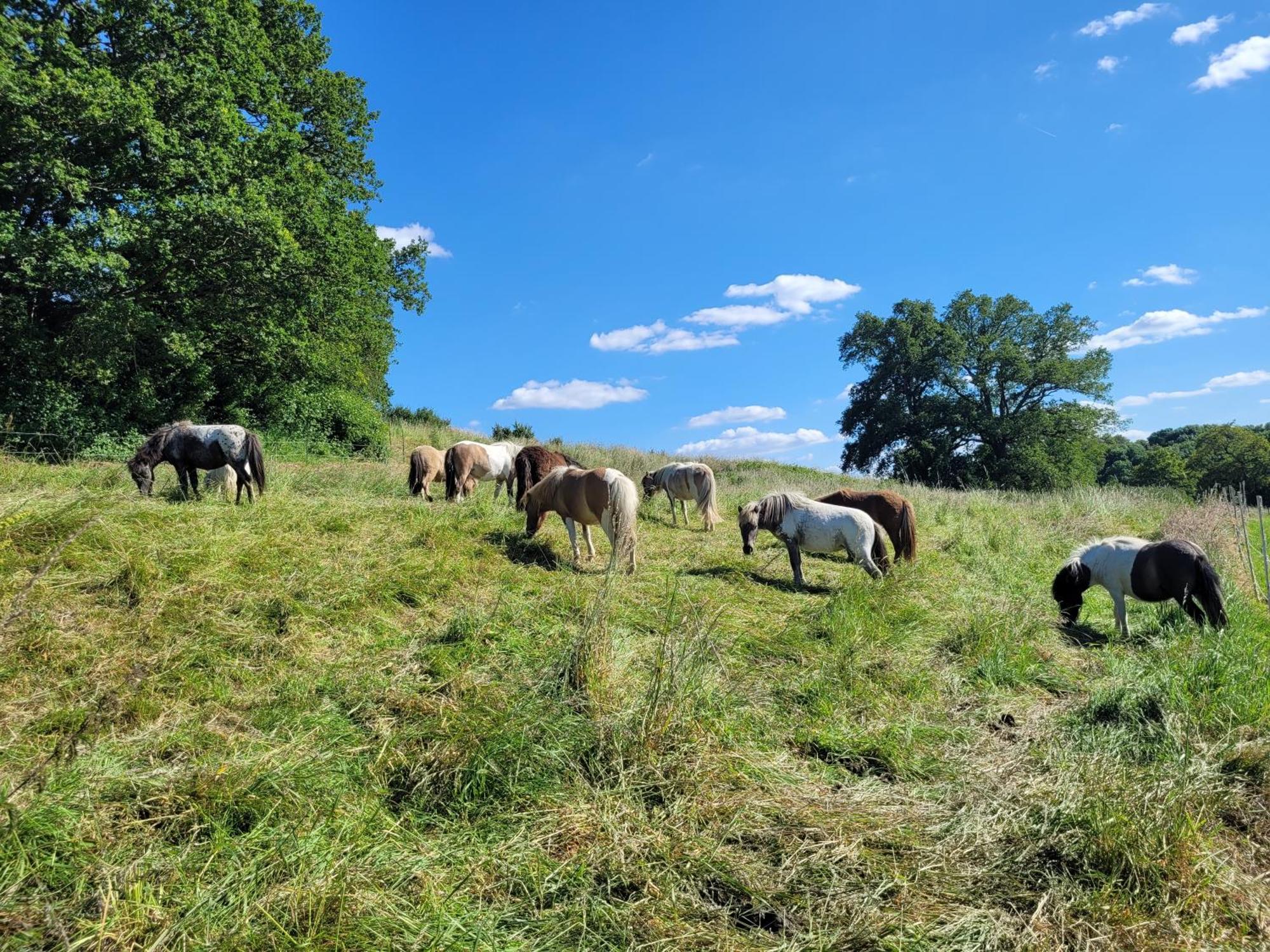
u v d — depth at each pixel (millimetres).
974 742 4086
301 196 15602
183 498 8555
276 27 17891
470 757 3266
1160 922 2531
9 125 11547
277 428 18250
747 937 2441
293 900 2334
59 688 3684
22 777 2904
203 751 3324
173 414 15836
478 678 4297
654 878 2688
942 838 3043
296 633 4691
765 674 4895
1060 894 2645
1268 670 4730
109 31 13914
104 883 2387
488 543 7613
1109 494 17438
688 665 4348
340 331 19125
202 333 15180
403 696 3996
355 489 10695
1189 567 5918
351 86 19922
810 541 7742
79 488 7195
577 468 7902
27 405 12969
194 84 13414
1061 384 35688
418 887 2572
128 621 4434
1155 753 3750
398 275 24625
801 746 3908
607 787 3256
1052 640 6059
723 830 2975
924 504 15016
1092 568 6641
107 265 12258
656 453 23469
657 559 8391
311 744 3418
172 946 2156
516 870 2697
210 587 5102
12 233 11664
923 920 2510
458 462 10828
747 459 25703
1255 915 2604
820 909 2566
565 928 2426
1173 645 5406
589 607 5473
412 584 5801
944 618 6402
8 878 2330
